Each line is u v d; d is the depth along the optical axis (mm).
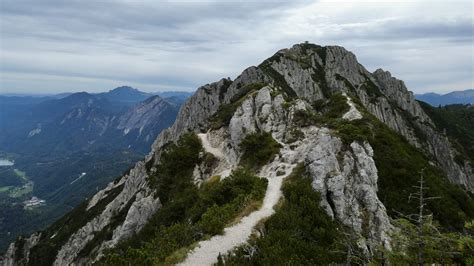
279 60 161375
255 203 37875
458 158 151750
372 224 38281
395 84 180250
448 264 16266
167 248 27766
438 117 194625
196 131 89812
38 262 123188
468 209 48375
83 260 93125
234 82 145000
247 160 60312
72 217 144125
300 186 40469
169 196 66875
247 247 27344
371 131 56344
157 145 143375
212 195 44219
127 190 113500
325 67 168875
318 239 31109
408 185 46781
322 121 63344
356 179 43281
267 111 70312
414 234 16250
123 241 59875
